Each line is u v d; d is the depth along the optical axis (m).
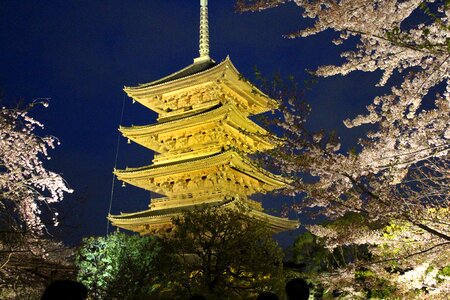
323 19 8.56
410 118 8.77
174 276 16.02
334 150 8.76
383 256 10.74
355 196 8.86
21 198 11.57
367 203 8.70
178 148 29.58
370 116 9.28
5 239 8.97
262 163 9.30
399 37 7.20
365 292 12.48
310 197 9.30
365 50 8.91
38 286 9.38
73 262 14.80
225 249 16.55
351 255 22.59
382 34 8.30
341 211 8.96
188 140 29.39
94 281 13.24
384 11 7.96
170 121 28.81
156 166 29.28
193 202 27.34
